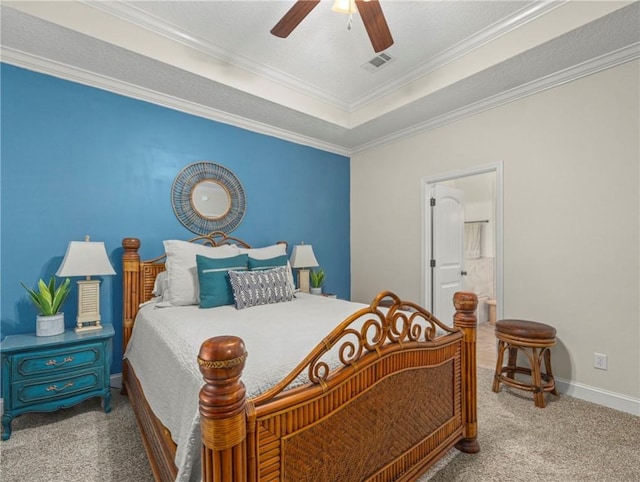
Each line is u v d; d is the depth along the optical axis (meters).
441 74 2.72
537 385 2.24
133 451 1.73
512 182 2.77
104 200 2.57
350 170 4.41
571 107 2.43
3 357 1.87
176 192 2.94
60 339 2.04
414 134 3.59
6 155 2.20
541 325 2.35
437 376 1.57
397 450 1.34
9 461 1.64
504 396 2.40
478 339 4.14
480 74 2.49
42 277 2.31
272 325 1.74
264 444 0.91
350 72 2.91
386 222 3.94
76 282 2.37
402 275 3.76
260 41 2.49
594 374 2.31
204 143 3.11
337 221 4.25
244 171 3.39
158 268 2.72
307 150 3.96
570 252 2.43
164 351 1.52
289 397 0.97
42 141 2.33
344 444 1.14
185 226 2.99
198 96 2.86
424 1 2.06
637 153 2.14
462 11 2.15
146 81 2.61
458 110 3.11
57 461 1.64
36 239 2.30
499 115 2.86
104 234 2.57
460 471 1.57
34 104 2.30
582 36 2.03
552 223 2.53
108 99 2.60
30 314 2.26
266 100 2.94
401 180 3.76
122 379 2.54
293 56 2.68
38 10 1.87
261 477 0.90
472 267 5.07
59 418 2.08
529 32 2.18
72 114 2.44
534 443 1.80
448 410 1.64
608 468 1.59
